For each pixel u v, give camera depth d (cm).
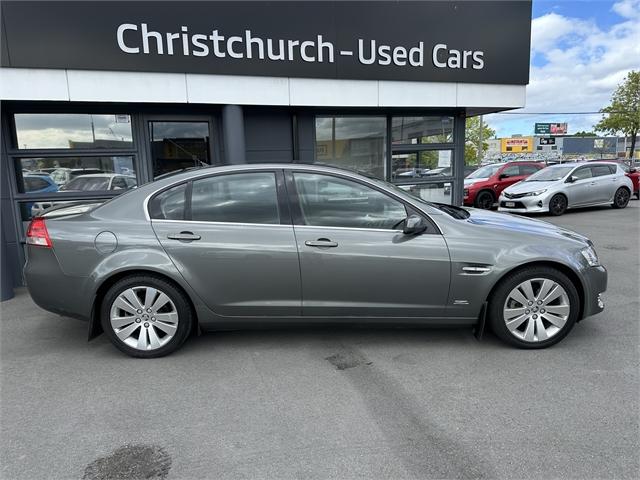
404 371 341
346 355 370
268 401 303
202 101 607
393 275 358
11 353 386
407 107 739
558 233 386
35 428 276
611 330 410
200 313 365
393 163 784
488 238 364
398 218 366
